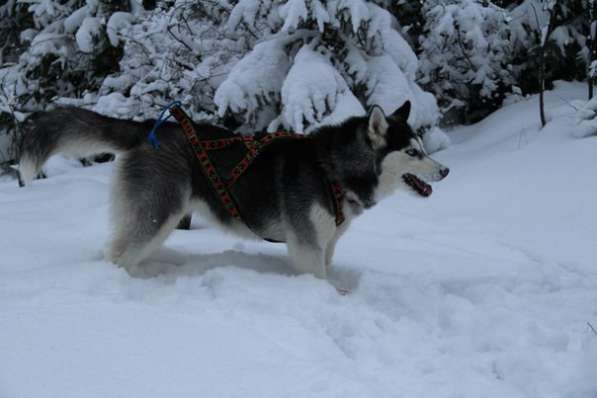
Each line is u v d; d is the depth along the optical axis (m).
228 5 8.33
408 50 8.01
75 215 5.59
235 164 4.01
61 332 2.67
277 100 7.75
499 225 5.72
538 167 6.81
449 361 2.85
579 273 4.53
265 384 2.34
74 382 2.25
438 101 10.21
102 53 10.39
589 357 2.76
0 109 9.77
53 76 10.97
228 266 4.08
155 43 8.83
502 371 2.75
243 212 4.10
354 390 2.34
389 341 3.07
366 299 3.88
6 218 5.36
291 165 4.02
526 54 10.11
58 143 3.92
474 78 9.77
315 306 3.41
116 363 2.42
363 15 7.00
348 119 4.12
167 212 3.94
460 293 4.00
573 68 10.02
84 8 10.19
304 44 7.65
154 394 2.21
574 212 5.75
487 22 9.21
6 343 2.53
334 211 4.07
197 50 8.80
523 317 3.39
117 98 8.62
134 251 3.93
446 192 6.77
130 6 9.82
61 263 4.04
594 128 7.23
